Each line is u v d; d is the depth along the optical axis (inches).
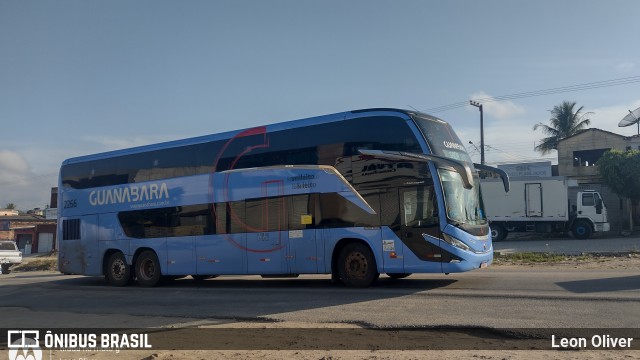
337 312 398.0
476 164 553.3
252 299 490.6
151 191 648.4
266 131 569.0
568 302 382.6
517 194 1259.2
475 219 501.0
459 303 401.4
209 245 589.0
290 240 535.2
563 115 2169.0
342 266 513.3
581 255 797.9
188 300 511.5
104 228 687.7
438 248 467.5
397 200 488.1
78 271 705.0
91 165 715.4
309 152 536.4
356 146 511.2
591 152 1685.5
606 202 1537.9
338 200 514.0
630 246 973.2
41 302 561.6
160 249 631.2
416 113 502.9
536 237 1318.9
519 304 384.2
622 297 392.2
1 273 1140.5
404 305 408.2
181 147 631.8
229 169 586.6
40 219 2541.8
